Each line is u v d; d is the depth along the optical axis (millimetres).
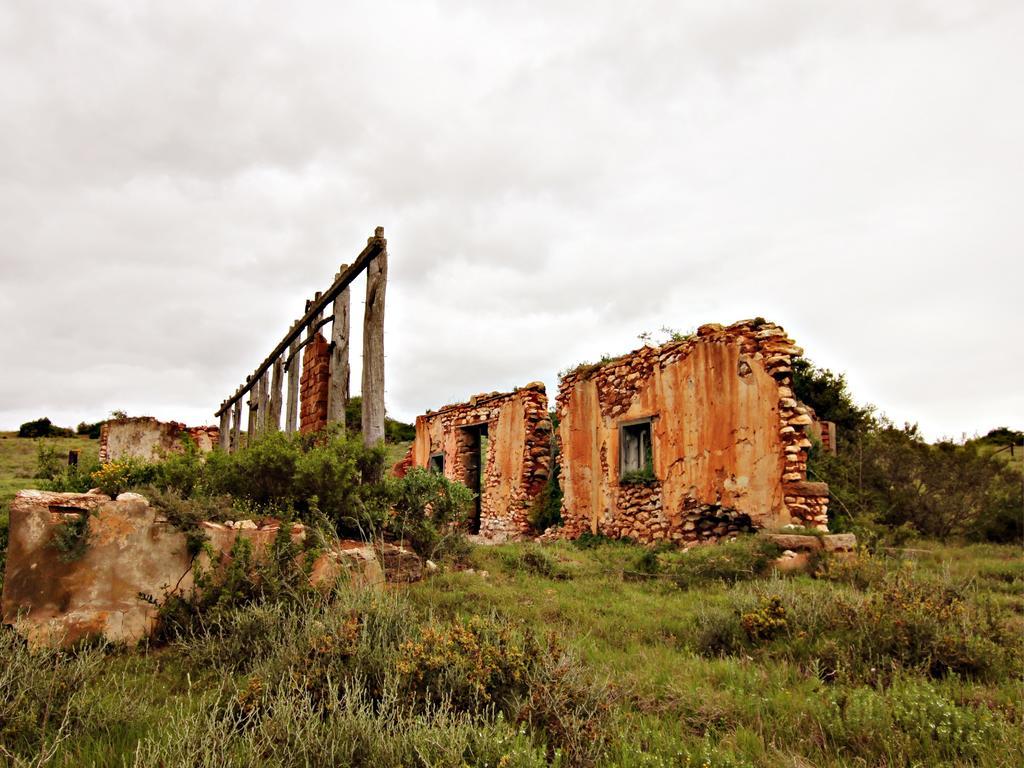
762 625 4895
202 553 5047
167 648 4551
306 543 5449
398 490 7406
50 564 4398
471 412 18453
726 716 3510
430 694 3363
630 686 3912
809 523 8773
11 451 31391
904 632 4434
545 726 3168
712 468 10367
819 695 3656
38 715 3109
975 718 3299
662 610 6031
